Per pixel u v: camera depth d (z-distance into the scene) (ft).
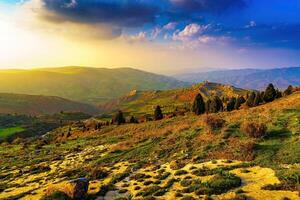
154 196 89.04
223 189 84.07
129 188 104.58
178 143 157.58
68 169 158.30
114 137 249.55
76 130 428.56
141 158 150.10
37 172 165.99
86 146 233.35
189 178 101.04
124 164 145.69
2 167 203.82
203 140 149.89
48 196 93.35
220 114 225.97
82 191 97.19
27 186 135.64
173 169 118.21
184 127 193.16
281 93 313.32
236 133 145.38
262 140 127.44
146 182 105.29
